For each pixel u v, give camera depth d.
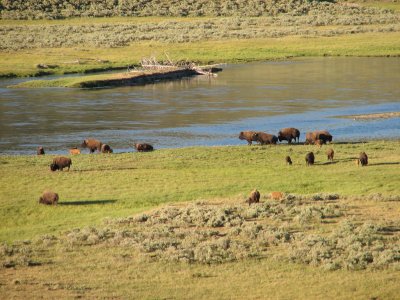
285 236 88.00
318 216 96.19
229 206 101.75
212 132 168.00
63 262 81.31
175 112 193.75
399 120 178.62
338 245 84.12
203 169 127.62
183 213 98.75
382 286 71.50
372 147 144.75
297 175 122.69
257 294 70.56
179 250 83.75
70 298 69.69
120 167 129.50
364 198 106.44
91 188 115.62
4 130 171.38
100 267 79.38
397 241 85.25
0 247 86.00
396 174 121.31
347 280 73.56
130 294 70.94
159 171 126.12
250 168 128.00
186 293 71.12
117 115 190.00
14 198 109.75
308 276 75.19
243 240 87.56
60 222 98.44
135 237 89.06
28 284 74.00
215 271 77.56
